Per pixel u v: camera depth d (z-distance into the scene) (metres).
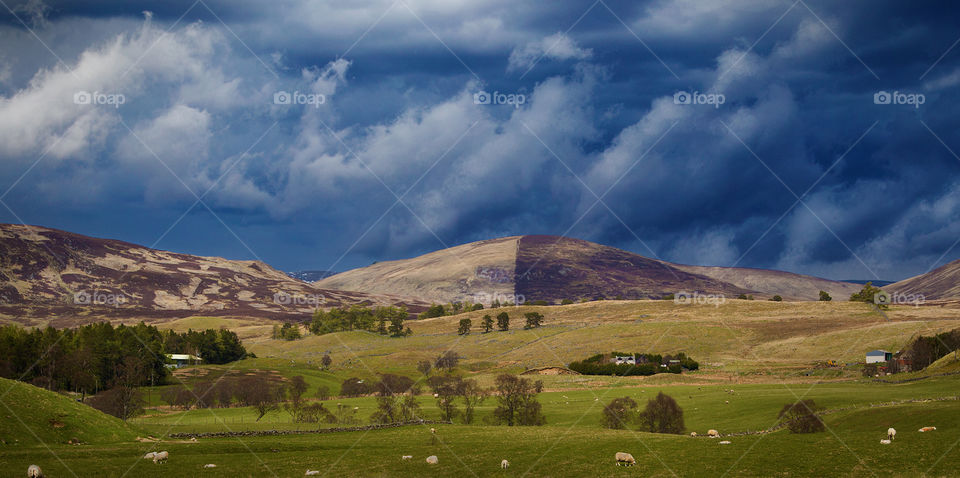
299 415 101.44
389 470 54.09
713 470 49.00
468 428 86.75
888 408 77.31
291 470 53.84
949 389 101.50
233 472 52.47
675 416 89.69
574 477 49.88
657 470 50.28
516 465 55.03
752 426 89.31
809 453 53.03
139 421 104.50
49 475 48.69
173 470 52.66
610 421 96.62
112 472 50.62
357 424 92.88
